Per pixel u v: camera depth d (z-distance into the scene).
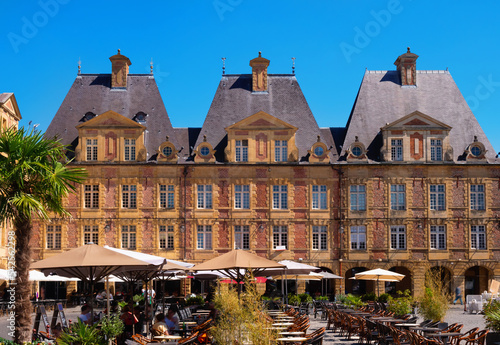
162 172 56.16
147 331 28.88
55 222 55.56
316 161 56.72
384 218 56.41
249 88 60.84
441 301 30.41
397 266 57.59
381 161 56.91
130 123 56.22
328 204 56.53
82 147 55.94
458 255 56.31
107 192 55.84
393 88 61.56
